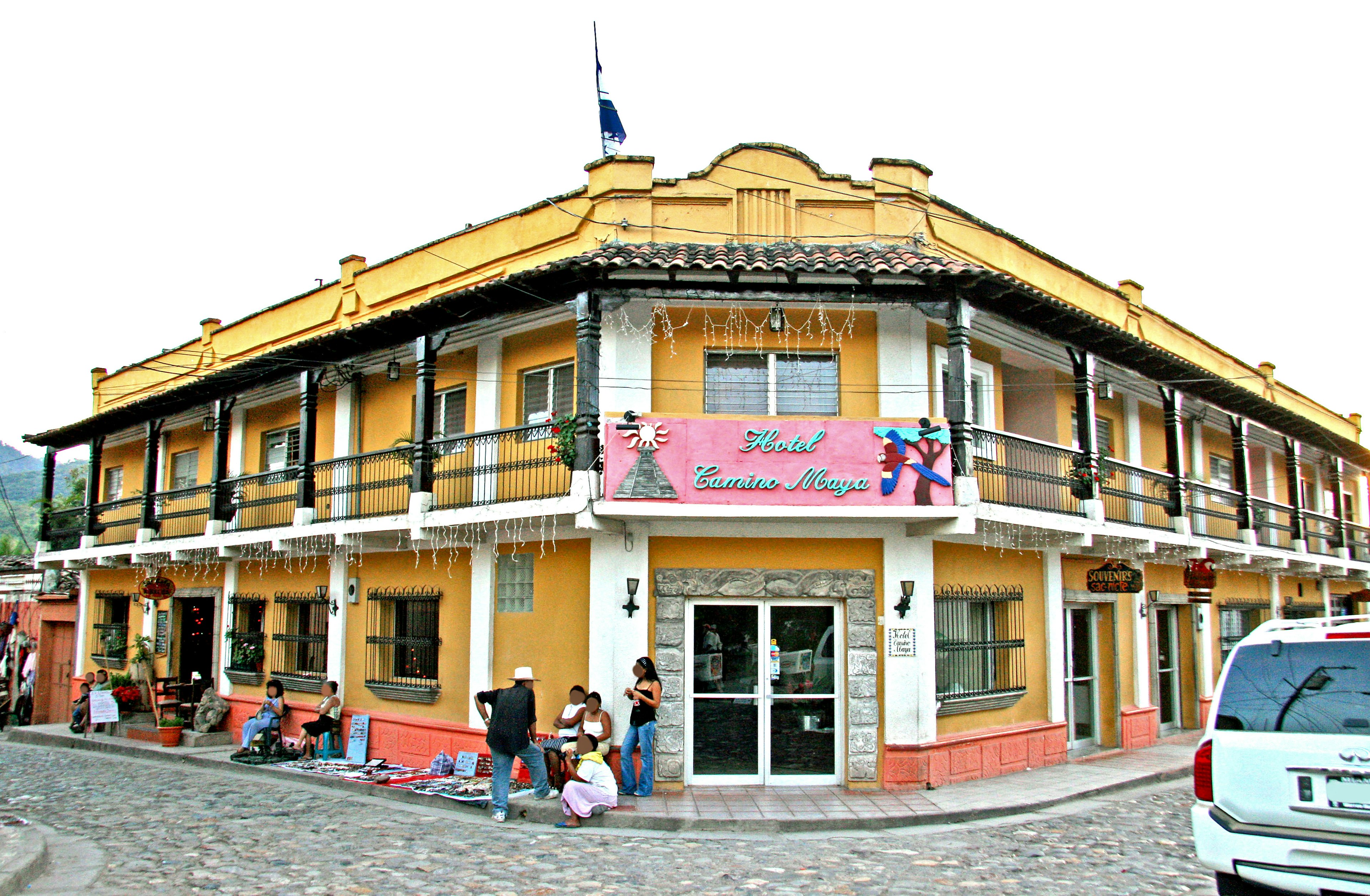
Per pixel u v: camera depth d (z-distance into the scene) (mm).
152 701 18969
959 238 13539
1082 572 15156
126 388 22031
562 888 7531
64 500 31516
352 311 16188
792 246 12125
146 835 9508
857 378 12180
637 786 10992
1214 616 19188
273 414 17734
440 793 11250
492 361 13578
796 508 10883
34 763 15508
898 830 9953
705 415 11523
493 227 14148
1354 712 5660
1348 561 22250
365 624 14898
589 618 11766
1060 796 11305
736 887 7602
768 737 11688
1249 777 5863
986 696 12602
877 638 11719
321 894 7293
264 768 13758
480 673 12898
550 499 11305
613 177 12680
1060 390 15367
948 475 11008
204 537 16500
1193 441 19141
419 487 12734
